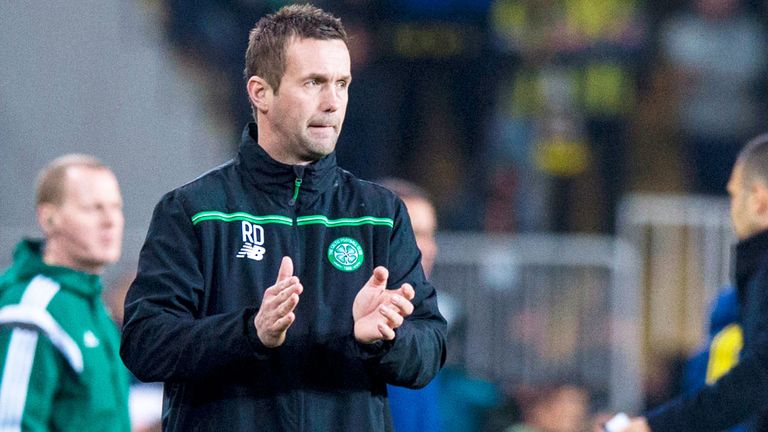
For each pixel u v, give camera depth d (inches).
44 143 1407.5
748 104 1481.3
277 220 452.4
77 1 1473.9
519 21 1451.8
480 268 1131.9
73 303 636.1
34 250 658.2
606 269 1134.4
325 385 446.0
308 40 447.8
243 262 446.9
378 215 464.1
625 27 1478.8
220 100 1461.6
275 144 455.2
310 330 443.5
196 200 449.7
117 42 1475.1
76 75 1450.5
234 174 458.9
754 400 582.9
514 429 1057.5
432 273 1136.2
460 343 1125.7
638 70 1473.9
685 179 1461.6
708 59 1482.5
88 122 1430.9
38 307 623.8
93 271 661.9
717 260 1129.4
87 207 655.1
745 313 623.8
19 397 608.1
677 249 1133.7
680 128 1467.8
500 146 1435.8
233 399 441.7
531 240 1136.8
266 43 452.1
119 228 668.7
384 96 1402.6
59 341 622.5
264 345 418.9
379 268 428.5
